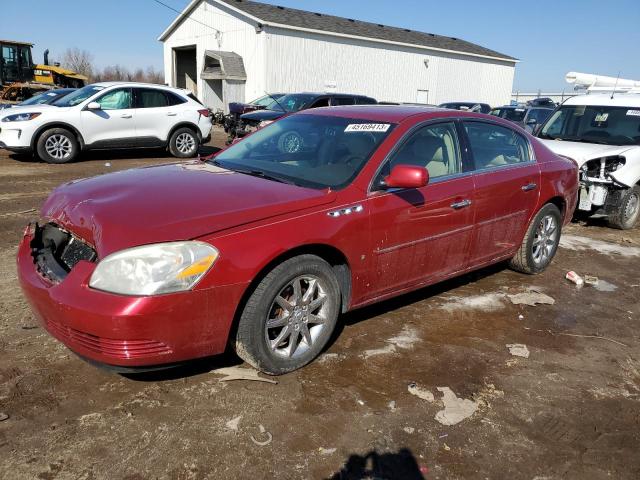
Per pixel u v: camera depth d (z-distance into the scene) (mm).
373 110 4293
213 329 2850
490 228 4512
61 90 14281
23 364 3240
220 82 27969
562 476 2602
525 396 3248
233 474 2473
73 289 2695
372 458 2631
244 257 2865
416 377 3365
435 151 4074
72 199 3230
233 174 3738
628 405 3230
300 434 2764
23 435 2641
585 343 4012
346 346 3697
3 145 10781
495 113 20797
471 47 34125
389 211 3586
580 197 7355
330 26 26266
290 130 4336
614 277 5566
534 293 4910
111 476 2422
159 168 3975
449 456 2684
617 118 8055
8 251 5289
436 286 4957
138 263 2639
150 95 12062
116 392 3027
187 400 2988
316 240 3176
